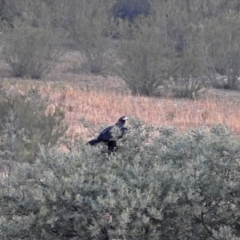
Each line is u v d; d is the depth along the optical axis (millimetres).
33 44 69375
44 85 61125
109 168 16016
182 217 15445
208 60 68812
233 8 85438
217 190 15617
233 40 69000
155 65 62094
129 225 14844
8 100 33094
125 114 49312
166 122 46656
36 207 15750
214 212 15867
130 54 62875
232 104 57812
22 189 16016
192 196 15078
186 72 62000
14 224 15617
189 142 16500
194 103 57281
